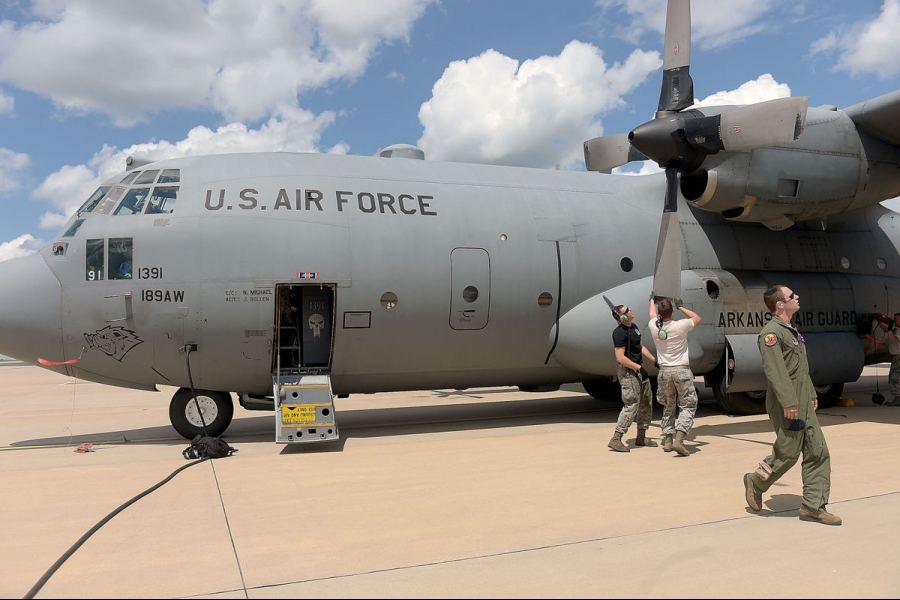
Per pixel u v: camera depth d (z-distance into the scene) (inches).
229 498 222.7
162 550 170.1
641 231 405.1
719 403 415.2
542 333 380.8
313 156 366.9
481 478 247.8
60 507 213.5
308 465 277.3
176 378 334.6
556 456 288.2
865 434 327.3
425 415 447.8
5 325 312.8
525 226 376.5
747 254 415.2
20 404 625.3
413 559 161.9
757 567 152.9
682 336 285.7
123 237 321.1
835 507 201.3
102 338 320.2
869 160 376.2
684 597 136.3
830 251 442.6
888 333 435.8
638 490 226.7
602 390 506.9
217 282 321.7
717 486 231.5
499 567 155.6
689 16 351.9
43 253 330.6
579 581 145.9
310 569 155.9
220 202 329.1
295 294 353.1
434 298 351.9
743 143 330.0
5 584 147.7
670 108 357.4
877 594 137.0
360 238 340.5
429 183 373.1
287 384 332.2
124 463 291.6
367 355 349.1
